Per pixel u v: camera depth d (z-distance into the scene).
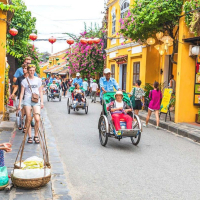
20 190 4.50
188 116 11.80
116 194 4.91
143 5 12.48
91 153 7.46
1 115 9.95
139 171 6.12
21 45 19.12
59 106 18.52
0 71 10.05
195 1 10.38
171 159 7.08
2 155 4.75
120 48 21.53
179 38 11.70
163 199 4.75
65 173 5.90
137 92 11.91
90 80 27.81
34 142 7.61
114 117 8.01
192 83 11.76
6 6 9.33
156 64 16.97
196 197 4.85
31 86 7.52
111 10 24.14
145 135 10.00
